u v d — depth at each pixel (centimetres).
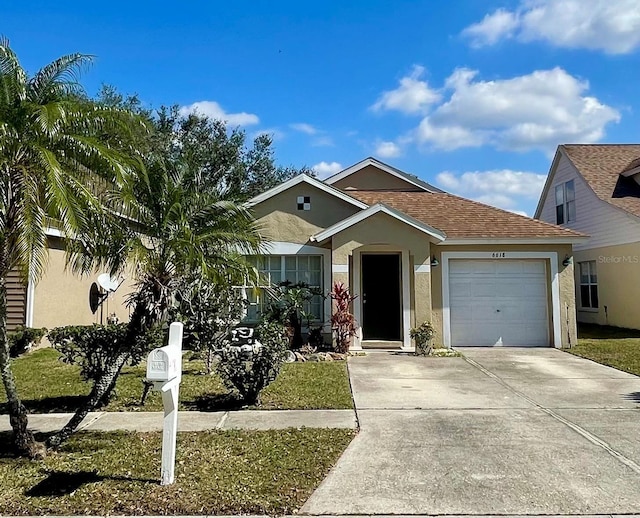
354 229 1472
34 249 549
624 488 498
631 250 1842
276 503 468
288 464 564
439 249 1552
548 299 1545
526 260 1559
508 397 884
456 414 773
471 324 1554
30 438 596
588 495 483
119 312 1897
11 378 595
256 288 869
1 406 834
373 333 1639
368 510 456
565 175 2300
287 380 1034
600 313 2039
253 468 552
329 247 1591
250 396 835
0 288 581
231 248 768
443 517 443
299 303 1438
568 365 1212
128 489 496
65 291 1541
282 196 1616
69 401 877
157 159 700
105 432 691
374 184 2077
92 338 840
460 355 1374
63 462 572
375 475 534
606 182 2084
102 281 1598
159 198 677
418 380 1038
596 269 2064
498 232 1543
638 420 736
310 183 1605
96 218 603
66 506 462
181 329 535
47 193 546
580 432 678
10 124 546
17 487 503
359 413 782
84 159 592
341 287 1420
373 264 1664
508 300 1555
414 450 610
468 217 1669
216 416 771
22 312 1379
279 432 682
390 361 1285
